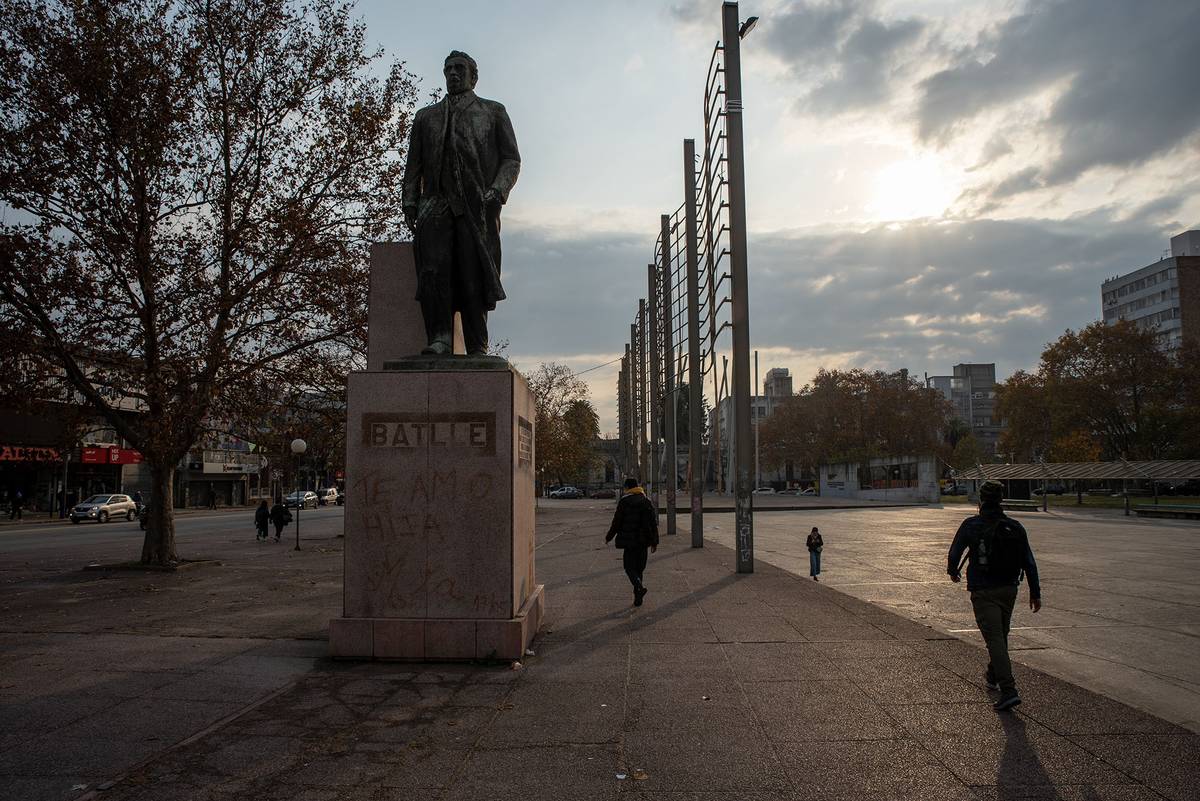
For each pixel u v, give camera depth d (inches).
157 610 399.2
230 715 213.3
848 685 238.4
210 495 2731.3
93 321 607.8
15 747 187.6
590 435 2497.5
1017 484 2186.3
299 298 668.1
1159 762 174.4
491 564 273.3
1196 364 2149.4
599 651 286.8
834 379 3376.0
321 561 709.9
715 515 1492.4
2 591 494.9
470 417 278.5
